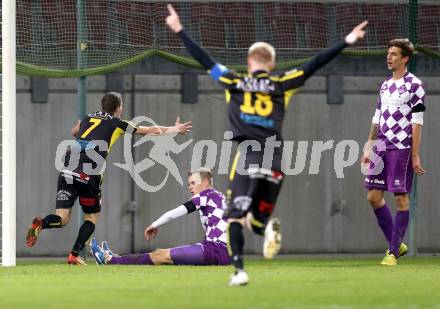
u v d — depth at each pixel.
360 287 19.20
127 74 41.66
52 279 21.58
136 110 41.78
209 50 42.28
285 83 18.55
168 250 27.84
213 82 42.66
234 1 42.59
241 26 42.66
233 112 18.48
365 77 43.69
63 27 38.69
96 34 39.06
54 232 41.22
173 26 18.77
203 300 16.38
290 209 43.34
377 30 43.59
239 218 18.27
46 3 38.59
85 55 35.47
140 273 23.58
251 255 42.53
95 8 39.34
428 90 43.97
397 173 28.36
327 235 43.62
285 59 42.81
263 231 18.89
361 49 43.19
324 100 43.44
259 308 15.18
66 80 41.44
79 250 28.94
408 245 39.81
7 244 27.89
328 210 43.62
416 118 28.02
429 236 44.28
